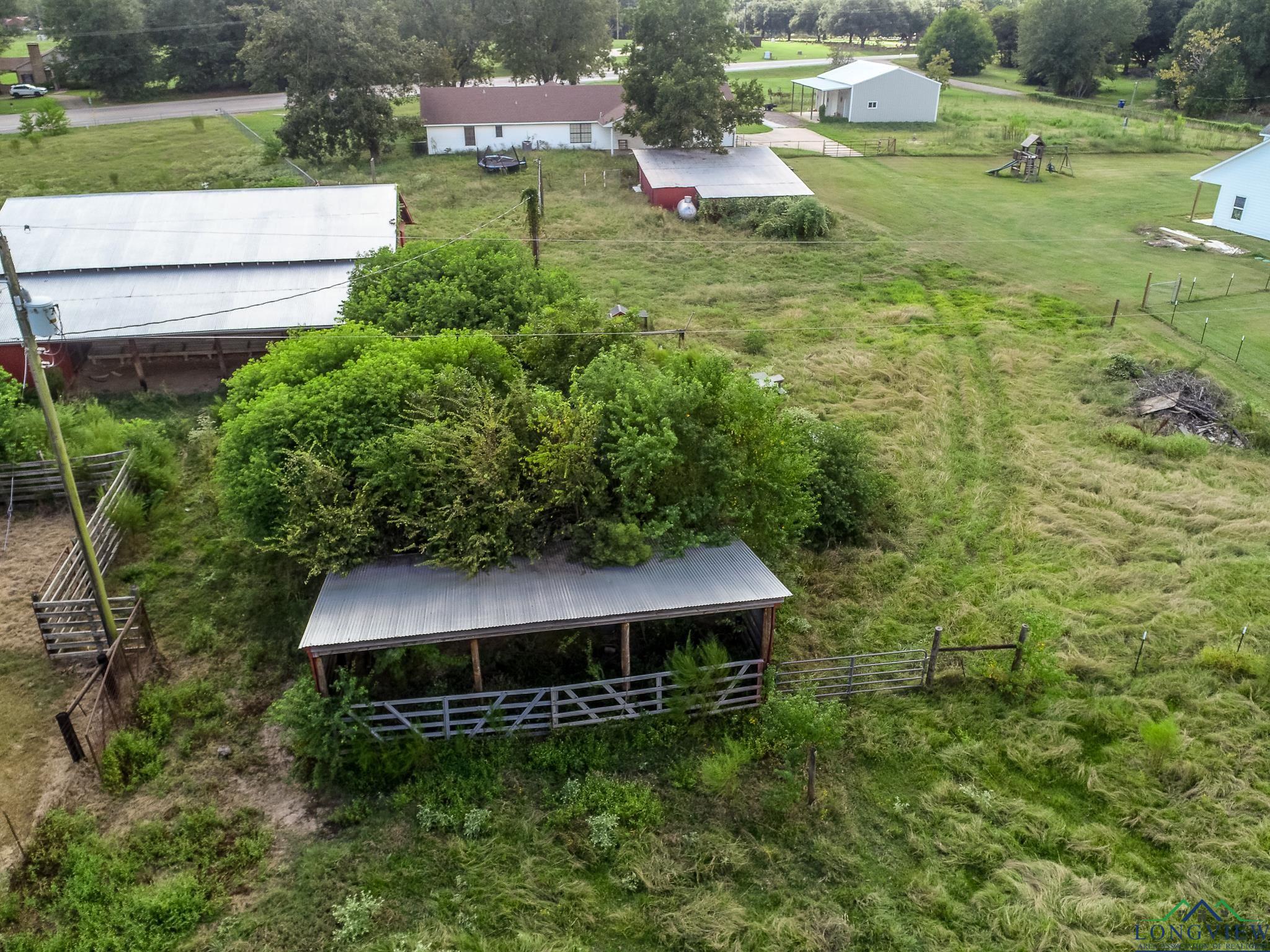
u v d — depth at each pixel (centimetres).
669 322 3503
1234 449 2550
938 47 10000
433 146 6225
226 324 2844
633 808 1368
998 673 1662
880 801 1420
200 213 3231
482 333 2102
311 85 5606
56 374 2805
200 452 2477
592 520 1636
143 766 1441
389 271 2573
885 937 1194
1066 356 3206
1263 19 7650
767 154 5431
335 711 1417
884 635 1816
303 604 1798
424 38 7231
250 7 6375
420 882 1271
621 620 1472
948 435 2662
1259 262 4241
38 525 2127
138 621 1677
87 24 7512
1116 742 1540
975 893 1259
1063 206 5228
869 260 4331
